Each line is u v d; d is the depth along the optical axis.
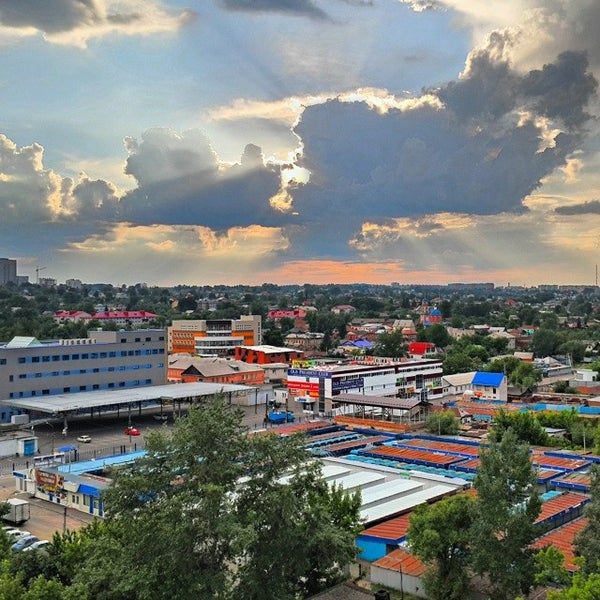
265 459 41.50
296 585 44.19
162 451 40.38
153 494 39.44
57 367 131.50
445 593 47.03
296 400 147.25
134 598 38.19
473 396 156.50
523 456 46.03
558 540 57.81
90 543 41.78
